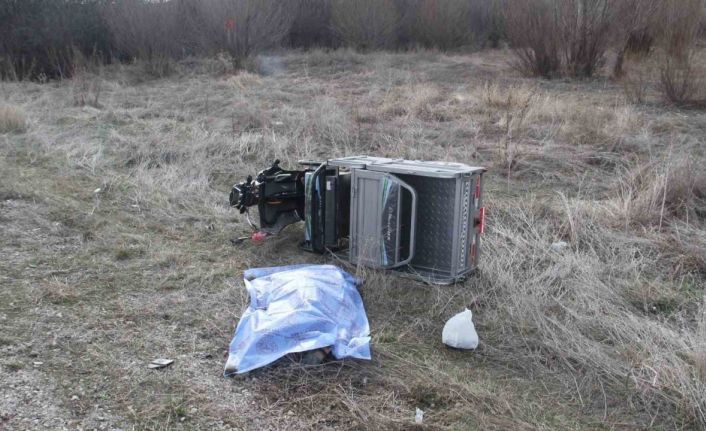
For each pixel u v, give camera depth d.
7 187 6.42
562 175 7.10
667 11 12.59
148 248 5.18
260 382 3.33
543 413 3.19
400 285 4.53
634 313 4.21
